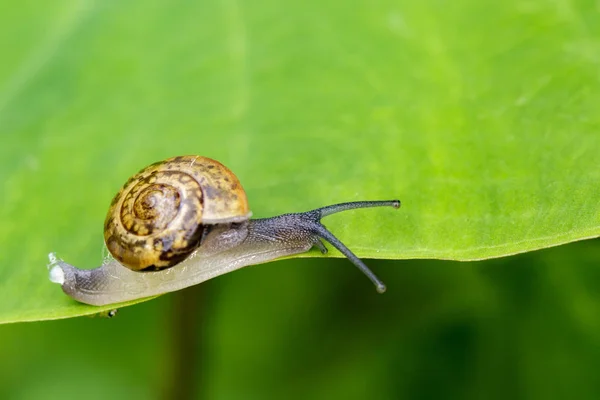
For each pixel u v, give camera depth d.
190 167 0.16
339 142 0.16
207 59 0.17
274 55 0.17
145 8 0.17
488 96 0.16
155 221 0.15
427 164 0.16
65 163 0.16
